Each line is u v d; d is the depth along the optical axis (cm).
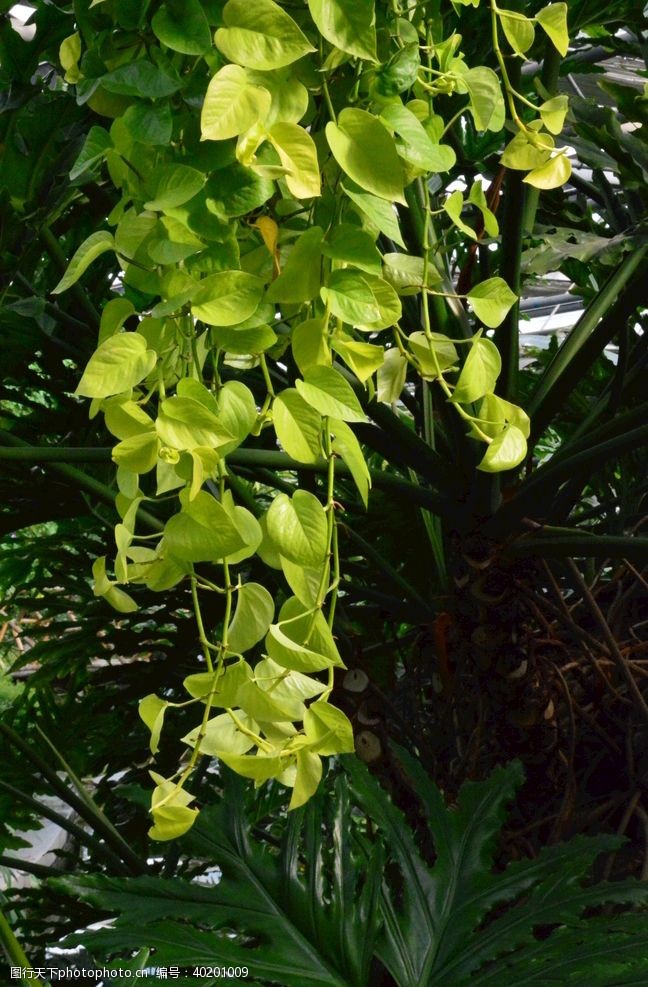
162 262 187
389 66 196
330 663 190
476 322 424
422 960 258
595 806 313
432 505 313
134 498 202
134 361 186
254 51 182
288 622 195
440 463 309
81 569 552
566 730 316
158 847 537
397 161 188
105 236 191
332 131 188
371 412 304
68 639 495
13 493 444
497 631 300
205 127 180
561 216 386
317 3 183
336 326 197
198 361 204
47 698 522
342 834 272
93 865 479
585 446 303
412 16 209
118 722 530
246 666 195
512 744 304
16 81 294
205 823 274
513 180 280
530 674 302
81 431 469
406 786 313
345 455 200
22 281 352
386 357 218
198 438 186
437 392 298
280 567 204
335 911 263
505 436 210
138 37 189
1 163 296
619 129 342
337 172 197
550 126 212
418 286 217
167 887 261
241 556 201
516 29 211
